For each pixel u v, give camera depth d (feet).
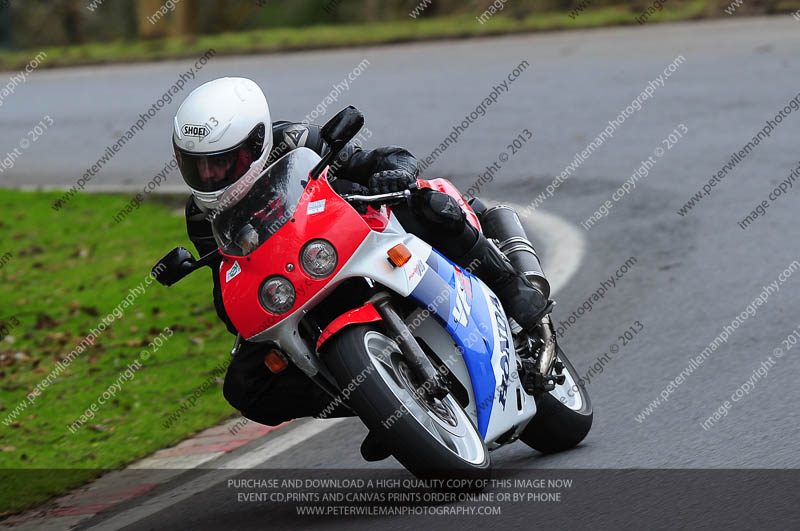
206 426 72.28
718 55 172.96
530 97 163.53
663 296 84.23
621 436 58.08
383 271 48.67
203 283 108.58
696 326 76.33
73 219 137.18
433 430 48.42
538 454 58.44
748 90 149.48
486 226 63.46
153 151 168.04
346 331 47.73
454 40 225.15
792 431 53.93
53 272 116.78
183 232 126.21
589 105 153.99
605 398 65.51
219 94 48.57
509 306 56.70
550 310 57.21
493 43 213.87
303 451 63.31
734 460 50.72
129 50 263.70
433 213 52.42
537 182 124.06
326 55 225.97
